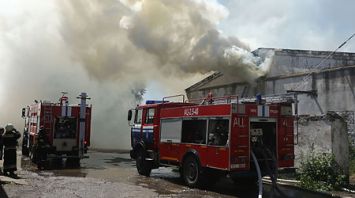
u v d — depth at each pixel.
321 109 14.82
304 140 12.00
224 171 9.63
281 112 10.20
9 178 11.27
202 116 10.38
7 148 11.88
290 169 10.22
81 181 11.15
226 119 9.55
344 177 10.98
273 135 10.15
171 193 9.56
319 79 15.05
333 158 11.06
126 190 9.80
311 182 10.87
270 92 17.48
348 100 13.84
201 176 10.19
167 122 11.99
